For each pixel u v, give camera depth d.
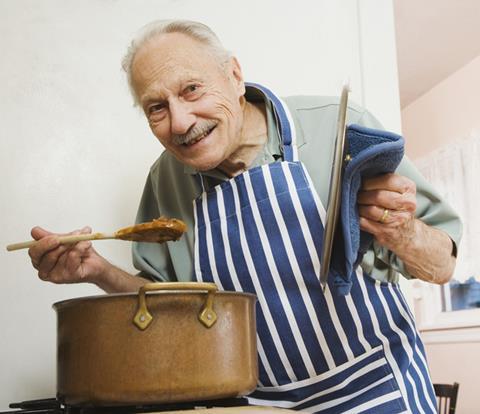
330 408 1.09
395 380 1.06
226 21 1.63
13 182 1.44
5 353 1.37
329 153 1.11
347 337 1.08
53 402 1.05
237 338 0.81
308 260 1.07
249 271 1.10
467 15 3.21
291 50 1.65
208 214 1.15
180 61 0.99
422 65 3.83
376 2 1.71
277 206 1.08
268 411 0.75
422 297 4.00
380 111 1.66
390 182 0.88
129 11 1.57
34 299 1.40
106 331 0.78
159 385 0.75
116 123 1.52
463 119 3.83
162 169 1.30
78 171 1.48
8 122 1.46
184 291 0.78
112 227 1.47
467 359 3.47
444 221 1.07
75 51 1.53
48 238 0.98
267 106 1.15
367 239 0.96
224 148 1.02
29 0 1.52
